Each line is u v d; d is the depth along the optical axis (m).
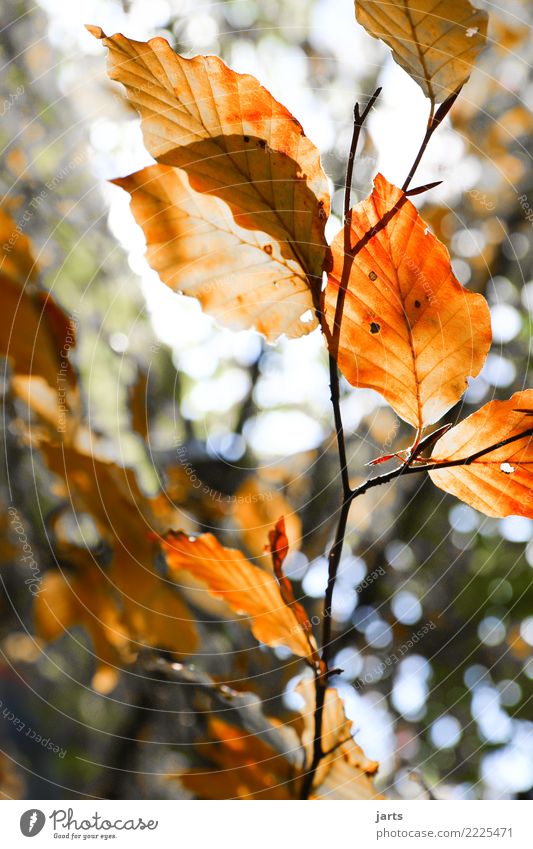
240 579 0.49
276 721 0.55
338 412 0.45
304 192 0.44
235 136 0.44
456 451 0.45
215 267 0.45
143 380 0.61
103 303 0.80
